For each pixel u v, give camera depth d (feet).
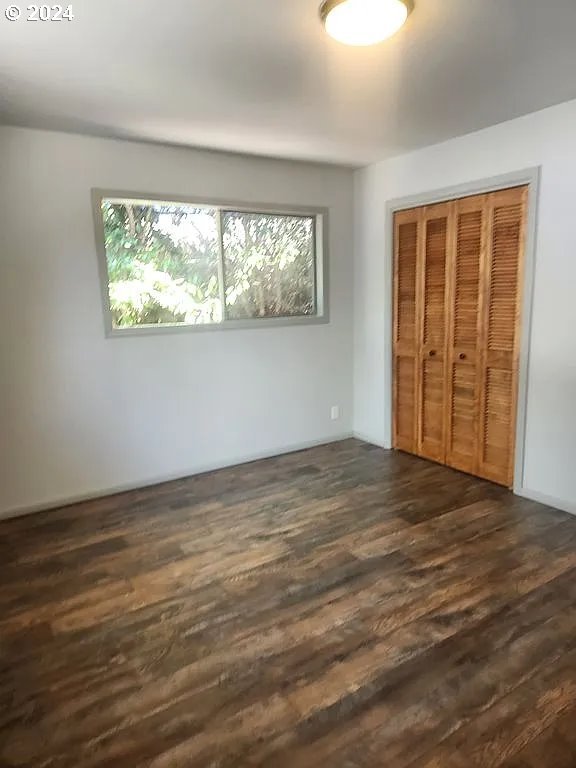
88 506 11.32
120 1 5.62
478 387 11.97
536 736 5.36
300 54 7.03
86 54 6.92
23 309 10.47
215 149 11.87
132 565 8.89
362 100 8.86
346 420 15.61
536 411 10.71
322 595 7.89
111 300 11.55
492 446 11.90
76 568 8.83
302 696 5.96
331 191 14.06
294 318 14.07
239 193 12.63
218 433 13.28
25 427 10.79
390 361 14.17
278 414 14.21
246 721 5.64
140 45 6.69
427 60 7.32
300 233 14.10
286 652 6.69
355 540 9.53
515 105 9.39
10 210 10.12
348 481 12.36
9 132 9.95
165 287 12.26
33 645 6.93
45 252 10.54
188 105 8.92
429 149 12.05
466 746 5.26
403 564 8.68
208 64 7.30
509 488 11.60
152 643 6.93
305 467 13.37
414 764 5.08
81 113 9.27
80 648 6.85
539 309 10.37
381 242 13.83
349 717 5.65
